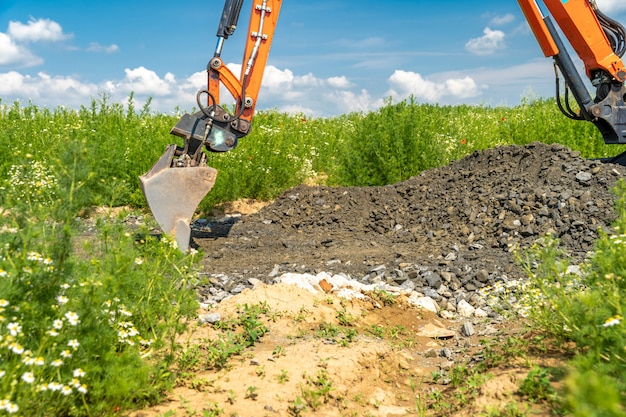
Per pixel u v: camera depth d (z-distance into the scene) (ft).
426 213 31.07
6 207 10.57
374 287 20.75
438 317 19.84
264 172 42.04
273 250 27.81
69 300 10.01
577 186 27.94
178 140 39.93
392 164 41.45
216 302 18.90
